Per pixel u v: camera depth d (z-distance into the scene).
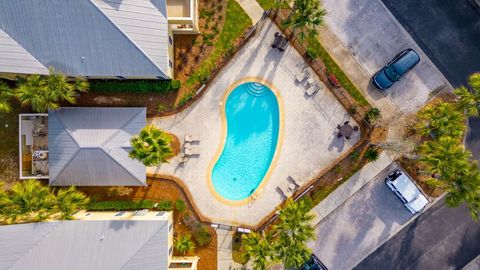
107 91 32.22
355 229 34.62
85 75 28.28
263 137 34.47
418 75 34.06
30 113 31.91
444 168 27.88
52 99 27.73
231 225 33.88
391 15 33.84
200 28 32.69
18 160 32.53
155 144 25.77
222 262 34.06
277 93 33.56
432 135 33.91
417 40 34.03
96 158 29.38
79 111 30.34
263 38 33.12
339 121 33.97
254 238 29.50
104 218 29.98
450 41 34.16
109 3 26.62
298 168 34.06
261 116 34.28
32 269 27.89
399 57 32.53
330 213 34.56
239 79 33.31
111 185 31.17
